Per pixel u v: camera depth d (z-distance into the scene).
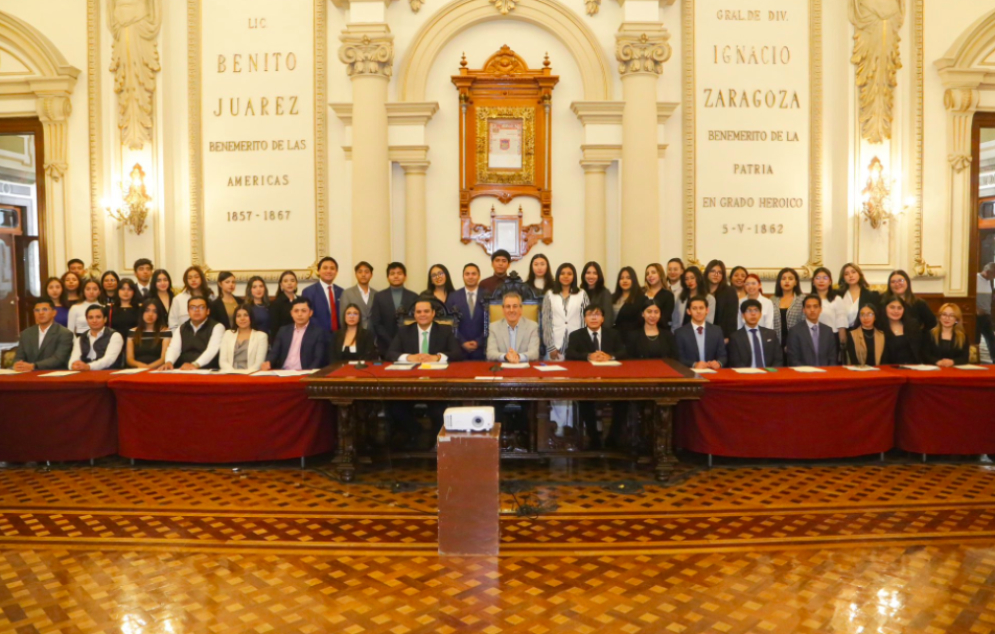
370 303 6.54
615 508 4.28
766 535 3.83
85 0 7.86
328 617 2.97
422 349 5.51
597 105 7.56
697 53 7.88
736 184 7.95
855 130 7.83
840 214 7.93
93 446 5.15
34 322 8.59
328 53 7.87
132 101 7.76
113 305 6.60
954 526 3.95
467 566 3.48
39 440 5.11
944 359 5.47
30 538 3.84
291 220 7.96
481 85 7.77
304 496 4.54
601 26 7.73
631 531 3.91
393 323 6.13
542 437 5.06
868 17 7.70
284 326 5.71
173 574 3.39
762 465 5.15
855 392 5.00
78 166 7.98
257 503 4.41
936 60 7.83
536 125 7.80
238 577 3.36
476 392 4.54
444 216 7.89
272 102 7.91
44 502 4.43
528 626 2.89
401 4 7.72
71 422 5.11
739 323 6.29
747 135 7.93
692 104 7.86
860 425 5.03
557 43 7.83
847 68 7.82
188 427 5.03
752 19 7.89
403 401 5.13
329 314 6.45
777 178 7.97
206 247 8.05
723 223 7.95
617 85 7.75
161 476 4.96
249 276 7.97
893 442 5.18
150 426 5.06
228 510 4.29
